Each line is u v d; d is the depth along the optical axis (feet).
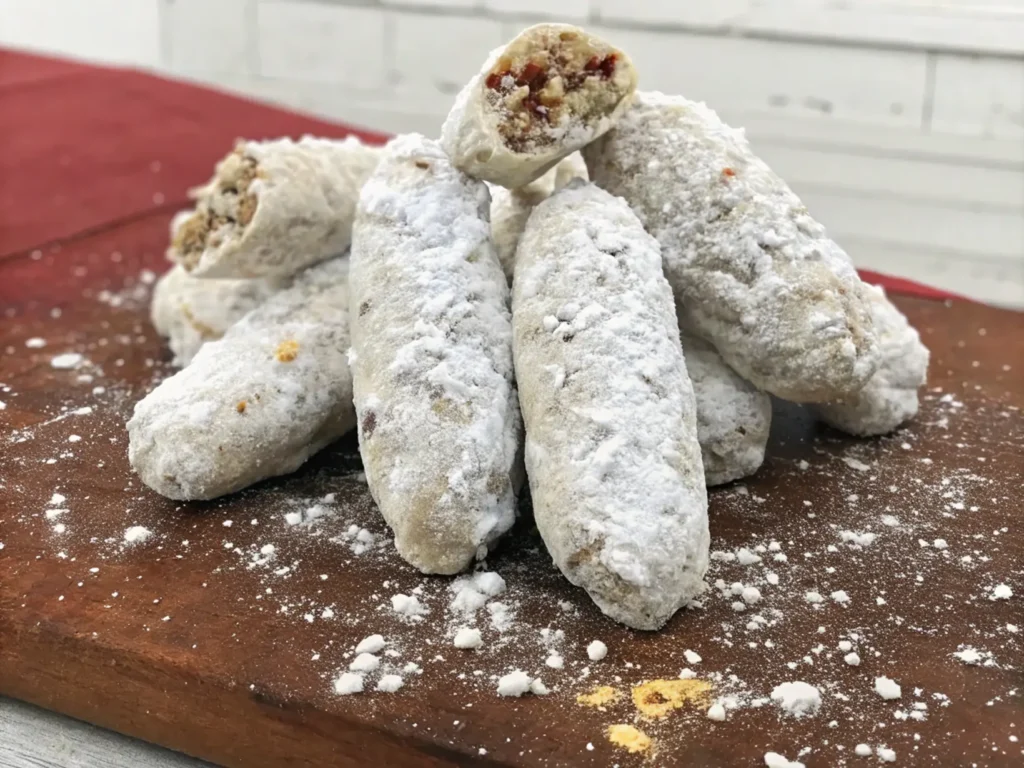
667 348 0.81
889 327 0.96
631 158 0.90
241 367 0.89
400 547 0.79
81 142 1.65
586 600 0.77
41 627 0.74
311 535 0.83
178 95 1.89
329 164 1.00
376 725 0.68
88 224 1.38
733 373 0.90
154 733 0.74
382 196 0.88
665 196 0.89
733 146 0.90
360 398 0.83
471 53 1.96
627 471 0.76
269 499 0.87
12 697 0.77
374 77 2.06
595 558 0.74
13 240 1.32
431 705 0.69
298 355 0.90
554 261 0.84
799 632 0.75
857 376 0.84
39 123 1.72
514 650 0.73
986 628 0.75
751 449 0.89
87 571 0.79
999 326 1.15
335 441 0.94
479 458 0.79
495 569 0.80
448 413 0.80
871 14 1.68
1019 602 0.77
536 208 0.89
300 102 2.14
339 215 0.99
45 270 1.25
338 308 0.95
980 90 1.67
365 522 0.84
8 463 0.90
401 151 0.91
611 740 0.67
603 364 0.79
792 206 0.89
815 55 1.74
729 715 0.69
